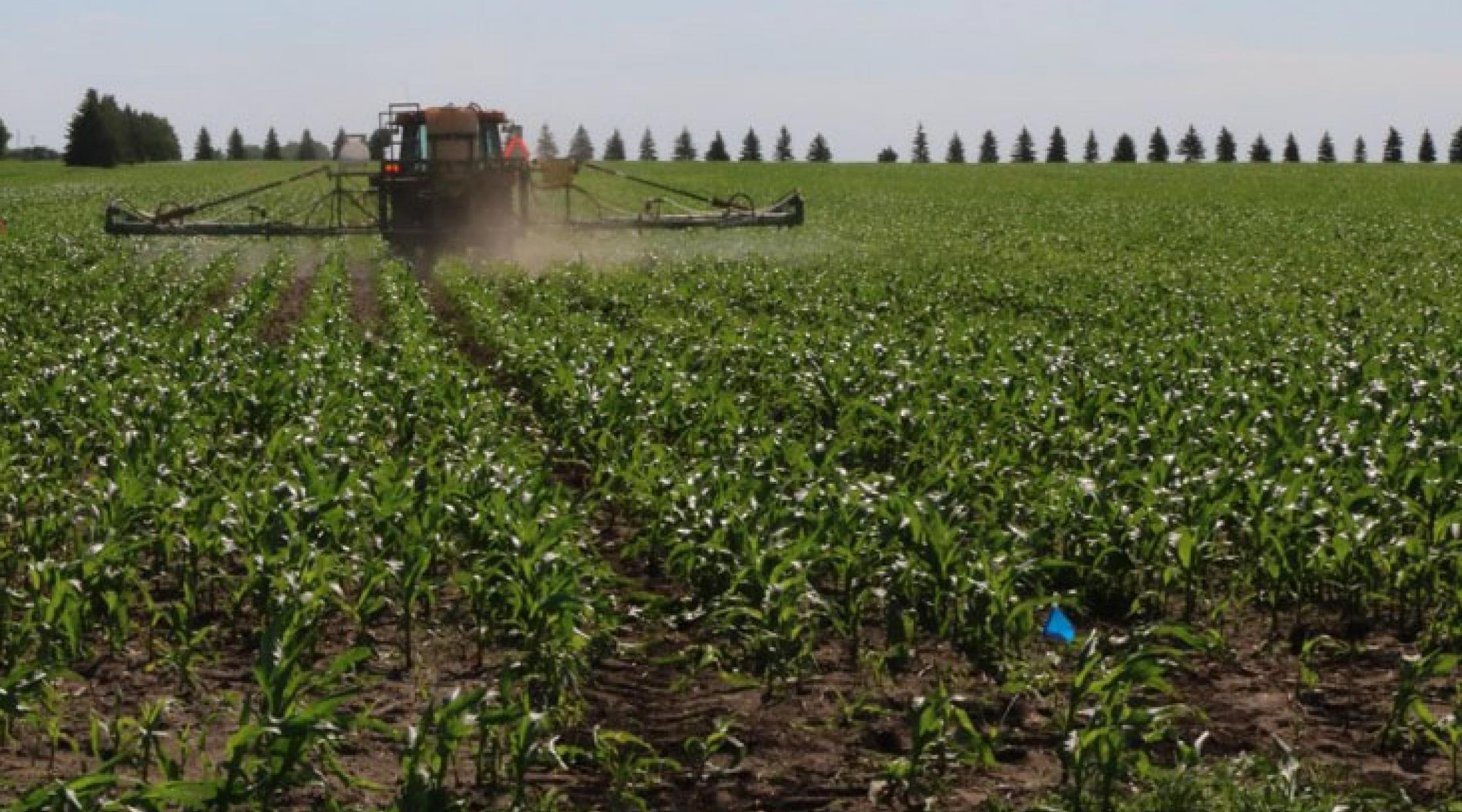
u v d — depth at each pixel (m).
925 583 9.09
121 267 31.00
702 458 12.84
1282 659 8.98
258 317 22.92
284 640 7.77
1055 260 35.91
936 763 7.14
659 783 7.11
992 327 21.20
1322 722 7.93
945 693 6.91
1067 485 10.50
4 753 7.28
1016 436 12.70
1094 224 54.66
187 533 9.59
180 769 6.41
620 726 7.90
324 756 6.75
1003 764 7.27
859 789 7.05
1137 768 6.88
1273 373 16.61
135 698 8.16
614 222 31.38
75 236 41.44
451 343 22.20
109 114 128.88
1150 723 6.83
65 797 5.62
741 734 7.79
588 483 13.45
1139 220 56.53
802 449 11.73
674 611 9.91
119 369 16.30
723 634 9.30
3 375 16.73
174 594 10.16
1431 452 11.70
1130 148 154.38
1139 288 28.23
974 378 15.38
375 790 6.93
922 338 21.22
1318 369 17.02
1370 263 36.12
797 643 8.68
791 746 7.62
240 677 8.56
